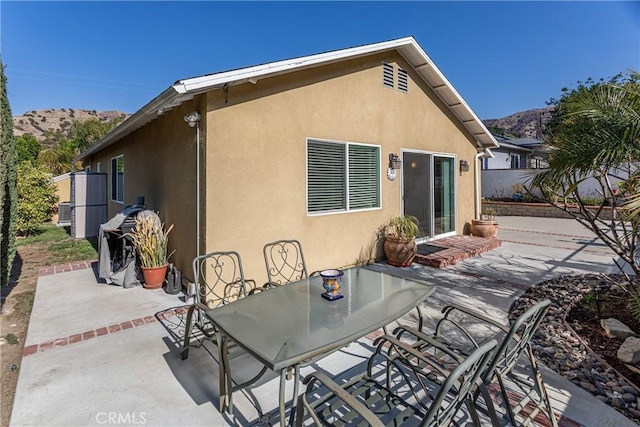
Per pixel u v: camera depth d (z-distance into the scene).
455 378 1.57
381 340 2.70
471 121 9.93
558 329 4.14
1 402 2.85
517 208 17.44
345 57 6.07
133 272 5.80
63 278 6.29
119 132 7.51
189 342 3.53
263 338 2.31
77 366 3.33
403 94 8.01
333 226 6.54
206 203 4.80
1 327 4.34
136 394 2.91
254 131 5.26
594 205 14.95
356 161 6.98
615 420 2.56
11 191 5.29
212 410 2.73
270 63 4.93
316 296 3.18
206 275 4.85
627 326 4.12
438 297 5.30
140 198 7.04
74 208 10.83
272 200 5.54
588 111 3.83
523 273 6.67
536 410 2.46
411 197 8.45
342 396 1.83
